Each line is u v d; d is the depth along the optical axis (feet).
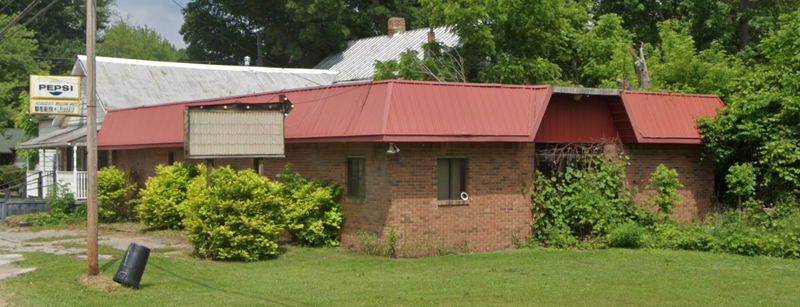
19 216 89.35
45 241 69.00
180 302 39.37
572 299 39.06
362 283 44.55
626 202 64.64
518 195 60.95
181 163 77.25
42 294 41.93
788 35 68.69
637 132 63.41
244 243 54.39
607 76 96.17
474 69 102.22
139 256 43.98
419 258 55.01
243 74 122.62
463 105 55.83
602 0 123.54
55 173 97.91
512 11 95.61
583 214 61.82
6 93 155.94
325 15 140.87
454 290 41.86
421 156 56.54
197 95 114.01
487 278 45.96
